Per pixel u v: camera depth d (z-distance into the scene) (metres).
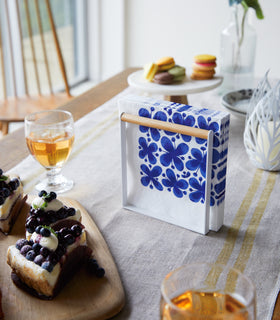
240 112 1.20
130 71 1.80
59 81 3.39
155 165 0.84
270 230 0.82
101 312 0.60
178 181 0.82
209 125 0.76
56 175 1.02
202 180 0.79
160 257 0.74
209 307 0.52
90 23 3.49
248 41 1.47
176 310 0.43
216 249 0.76
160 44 3.40
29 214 0.76
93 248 0.75
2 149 1.16
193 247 0.77
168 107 0.81
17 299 0.64
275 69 3.05
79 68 3.66
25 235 0.80
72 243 0.67
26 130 0.93
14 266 0.66
